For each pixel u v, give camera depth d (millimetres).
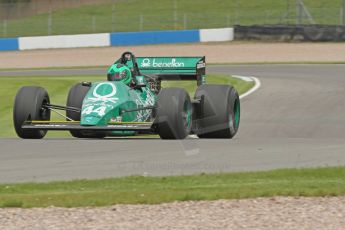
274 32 122625
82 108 33000
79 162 28359
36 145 32688
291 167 27234
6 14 169750
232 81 72062
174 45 127812
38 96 34250
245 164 27906
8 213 20172
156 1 172875
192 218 19547
